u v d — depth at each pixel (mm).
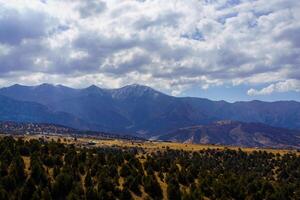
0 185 144625
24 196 145125
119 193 166375
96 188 166250
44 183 158750
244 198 188125
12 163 164375
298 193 199000
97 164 183875
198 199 172125
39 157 180500
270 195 188750
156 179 187750
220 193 185750
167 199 173375
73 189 157250
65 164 178375
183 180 194750
